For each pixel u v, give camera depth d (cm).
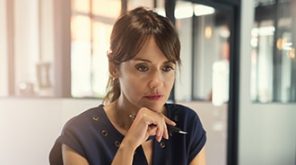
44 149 200
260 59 400
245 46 376
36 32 271
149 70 68
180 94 316
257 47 395
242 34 371
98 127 76
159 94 70
